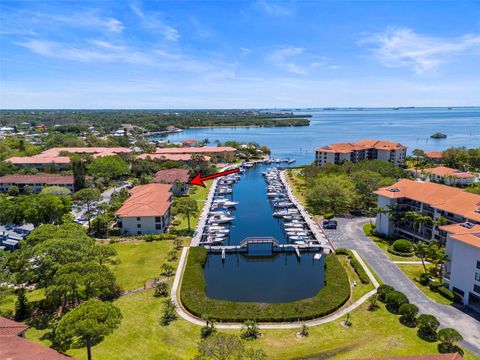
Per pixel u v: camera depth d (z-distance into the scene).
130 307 52.94
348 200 101.69
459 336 42.12
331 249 76.75
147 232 85.88
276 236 91.25
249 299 58.78
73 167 126.75
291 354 42.44
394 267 66.62
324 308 52.16
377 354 42.16
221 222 101.38
